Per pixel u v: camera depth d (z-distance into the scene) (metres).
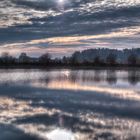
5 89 67.56
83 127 26.92
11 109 37.69
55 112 35.34
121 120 30.09
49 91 62.62
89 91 62.03
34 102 44.66
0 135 24.19
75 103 43.22
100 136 23.67
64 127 26.97
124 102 44.12
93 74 152.88
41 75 141.88
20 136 23.80
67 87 72.00
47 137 23.80
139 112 34.91
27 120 30.25
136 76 131.62
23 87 73.19
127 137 23.22
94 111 35.84
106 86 75.06
